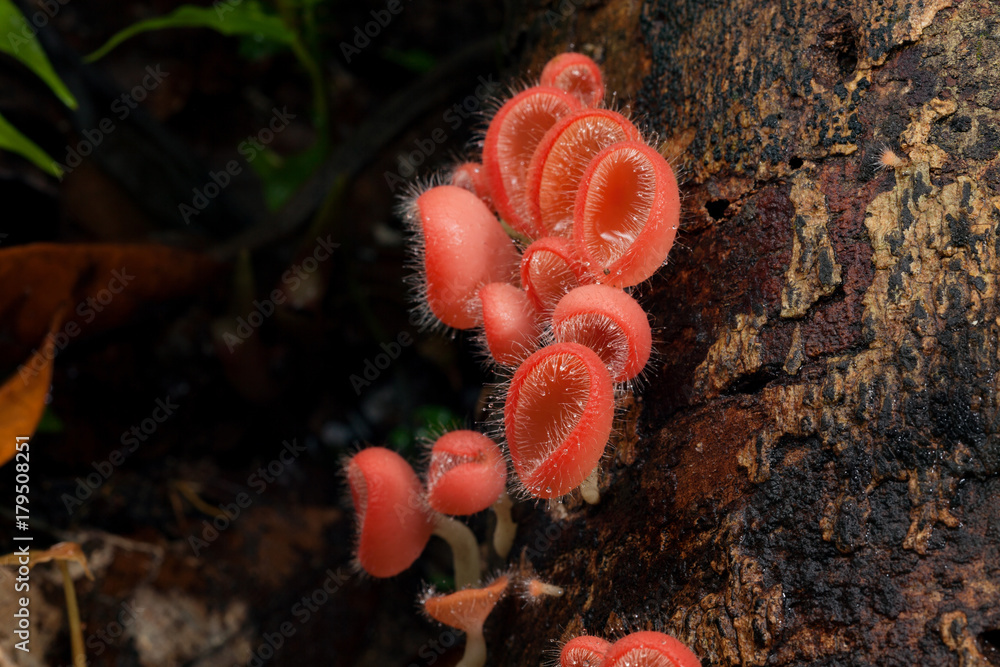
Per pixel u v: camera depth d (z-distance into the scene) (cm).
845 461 21
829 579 21
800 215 22
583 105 23
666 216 22
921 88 22
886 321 22
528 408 22
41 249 27
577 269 22
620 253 22
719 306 23
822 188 22
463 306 23
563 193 23
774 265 22
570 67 24
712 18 24
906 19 22
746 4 23
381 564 23
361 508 24
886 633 21
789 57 23
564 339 22
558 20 26
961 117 22
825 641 21
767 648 21
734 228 23
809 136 22
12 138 25
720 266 23
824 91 23
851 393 22
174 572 27
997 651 21
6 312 27
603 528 23
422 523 24
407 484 23
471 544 24
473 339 24
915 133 22
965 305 21
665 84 24
